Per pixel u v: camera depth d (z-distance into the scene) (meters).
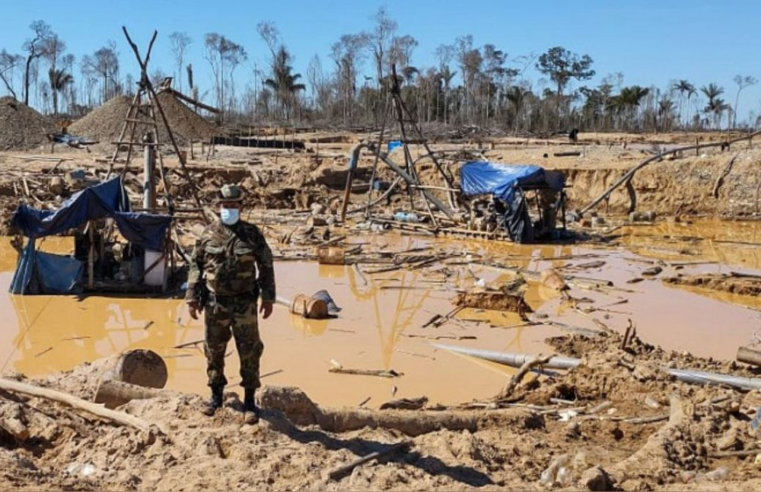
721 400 9.09
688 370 10.71
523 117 94.56
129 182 31.92
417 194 35.56
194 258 6.34
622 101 98.75
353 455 6.18
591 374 10.22
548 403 9.77
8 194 29.52
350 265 21.06
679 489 6.19
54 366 11.81
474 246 25.69
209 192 32.72
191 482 5.57
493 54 99.19
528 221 26.47
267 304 6.36
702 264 22.61
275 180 36.25
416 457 6.40
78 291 16.58
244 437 6.26
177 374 11.35
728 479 6.63
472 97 95.12
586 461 6.89
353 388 10.96
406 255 22.66
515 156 42.66
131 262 16.91
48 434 6.61
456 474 6.23
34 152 47.81
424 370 11.89
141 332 13.83
